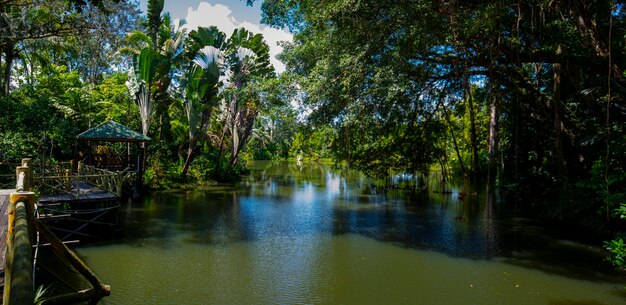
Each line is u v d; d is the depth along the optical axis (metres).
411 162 19.09
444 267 8.38
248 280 7.57
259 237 10.88
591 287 7.23
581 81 11.46
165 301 6.54
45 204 9.29
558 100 12.27
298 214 14.37
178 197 18.28
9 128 15.36
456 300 6.68
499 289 7.17
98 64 27.91
